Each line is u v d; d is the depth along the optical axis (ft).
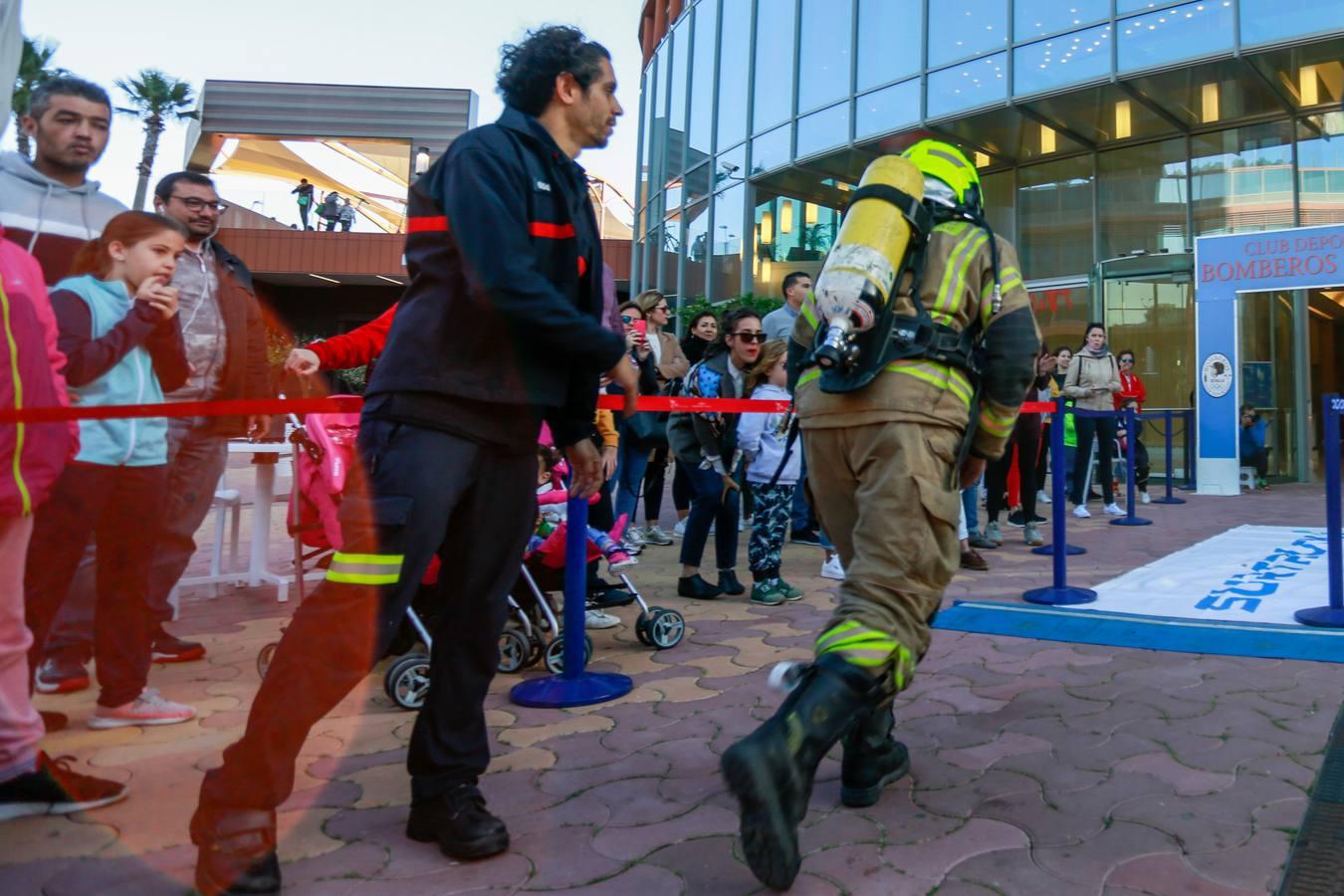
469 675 6.42
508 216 5.69
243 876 5.26
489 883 5.96
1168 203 41.06
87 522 5.71
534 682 10.18
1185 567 17.28
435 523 5.84
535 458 6.57
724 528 15.57
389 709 9.58
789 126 47.80
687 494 22.81
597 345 5.72
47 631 5.65
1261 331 38.22
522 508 6.44
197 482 6.45
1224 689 9.76
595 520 14.51
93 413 5.24
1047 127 40.93
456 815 6.29
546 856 6.32
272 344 7.50
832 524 7.16
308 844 6.48
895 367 6.46
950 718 9.09
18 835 5.19
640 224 66.28
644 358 17.38
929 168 7.07
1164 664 10.82
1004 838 6.45
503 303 5.57
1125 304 40.52
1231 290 33.88
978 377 6.86
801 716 5.47
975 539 20.79
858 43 44.16
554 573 11.16
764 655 11.76
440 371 5.84
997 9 38.93
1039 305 44.62
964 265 6.68
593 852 6.39
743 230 51.65
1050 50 37.37
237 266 7.37
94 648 5.96
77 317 5.63
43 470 5.41
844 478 6.90
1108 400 27.37
